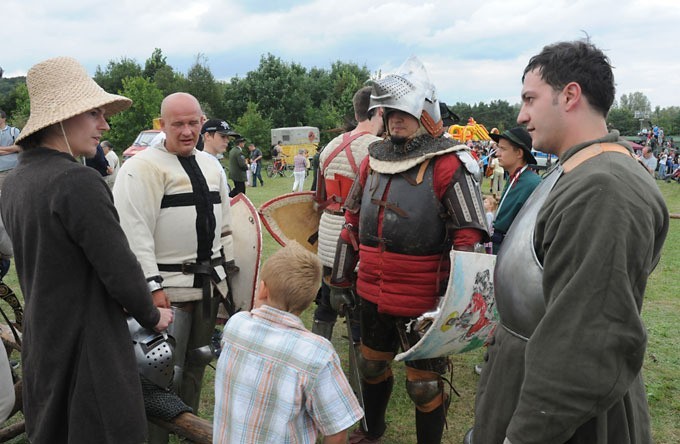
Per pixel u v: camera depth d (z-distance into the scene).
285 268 1.75
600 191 1.30
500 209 3.60
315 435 1.78
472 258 2.21
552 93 1.49
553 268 1.35
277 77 45.19
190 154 2.80
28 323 1.93
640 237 1.28
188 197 2.71
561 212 1.35
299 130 34.69
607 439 1.43
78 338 1.90
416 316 2.51
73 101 1.98
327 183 3.53
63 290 1.87
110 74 47.03
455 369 4.04
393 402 3.54
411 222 2.44
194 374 2.94
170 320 2.27
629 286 1.26
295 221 4.02
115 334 1.96
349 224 2.89
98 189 1.87
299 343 1.71
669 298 5.86
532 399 1.31
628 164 1.37
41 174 1.88
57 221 1.84
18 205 1.91
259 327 1.76
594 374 1.25
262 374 1.71
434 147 2.42
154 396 2.22
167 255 2.71
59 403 1.91
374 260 2.57
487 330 2.36
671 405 3.51
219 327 4.55
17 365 3.88
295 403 1.68
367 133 3.42
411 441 3.11
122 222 2.57
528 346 1.35
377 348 2.74
